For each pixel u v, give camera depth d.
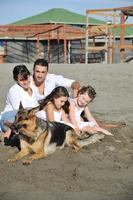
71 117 7.11
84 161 6.04
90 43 39.28
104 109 10.16
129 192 4.88
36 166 5.75
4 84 14.63
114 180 5.29
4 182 5.16
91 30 32.19
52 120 6.73
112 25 27.17
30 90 7.08
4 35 38.56
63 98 6.76
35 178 5.30
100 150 6.59
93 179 5.30
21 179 5.27
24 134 6.02
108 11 26.38
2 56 38.12
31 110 6.05
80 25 45.12
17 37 39.12
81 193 4.81
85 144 6.74
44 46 41.09
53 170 5.61
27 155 6.13
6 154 6.32
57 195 4.74
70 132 6.57
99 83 14.77
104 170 5.68
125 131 7.84
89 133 7.28
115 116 9.30
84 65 21.42
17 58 39.91
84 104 7.25
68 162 5.96
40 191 4.87
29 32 37.38
